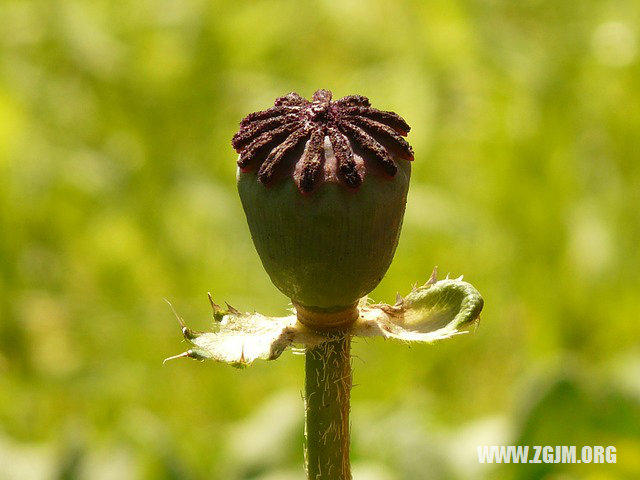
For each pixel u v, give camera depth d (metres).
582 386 0.43
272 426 0.45
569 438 0.43
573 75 0.63
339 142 0.25
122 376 0.55
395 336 0.26
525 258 0.58
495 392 0.56
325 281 0.25
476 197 0.60
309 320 0.26
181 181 0.63
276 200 0.25
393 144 0.25
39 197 0.62
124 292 0.60
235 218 0.61
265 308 0.57
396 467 0.43
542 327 0.57
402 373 0.55
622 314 0.57
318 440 0.26
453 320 0.26
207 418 0.54
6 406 0.54
